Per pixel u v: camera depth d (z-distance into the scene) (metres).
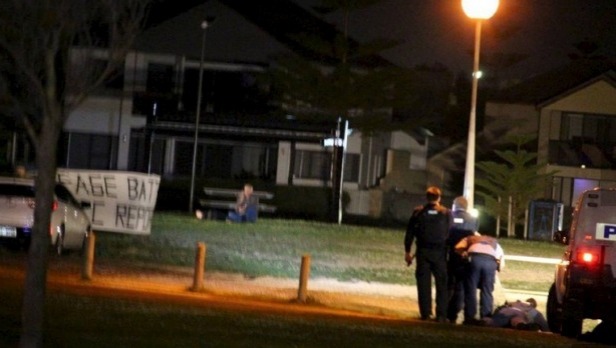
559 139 117.62
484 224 107.06
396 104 101.69
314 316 33.12
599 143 116.88
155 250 56.22
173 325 26.78
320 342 25.69
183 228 69.94
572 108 117.44
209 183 107.75
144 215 63.31
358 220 101.81
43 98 17.19
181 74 115.62
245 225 75.81
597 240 33.56
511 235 101.12
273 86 110.19
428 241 35.09
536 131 119.19
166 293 38.50
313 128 111.75
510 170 102.06
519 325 36.50
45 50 17.08
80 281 40.97
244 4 119.25
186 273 48.25
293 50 114.19
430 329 31.52
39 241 17.84
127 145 114.19
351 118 102.06
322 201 107.31
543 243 82.81
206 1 116.25
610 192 33.66
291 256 58.25
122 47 18.03
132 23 17.98
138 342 23.61
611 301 33.16
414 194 111.56
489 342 28.69
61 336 23.59
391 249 65.62
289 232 72.44
